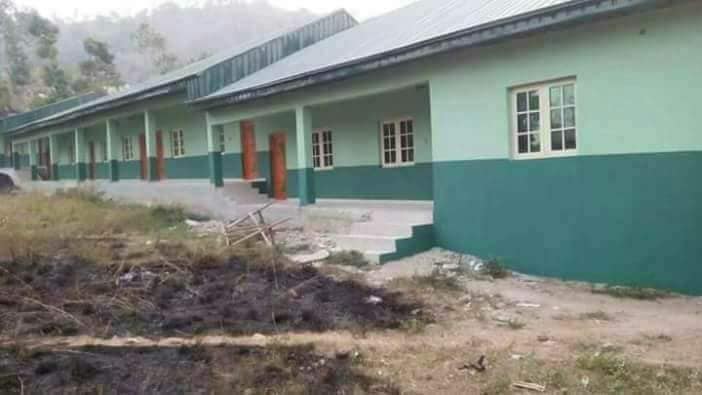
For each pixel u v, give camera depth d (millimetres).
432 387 4855
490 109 9617
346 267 9672
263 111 15117
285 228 13484
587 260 8453
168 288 8094
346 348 5812
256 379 4988
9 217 14594
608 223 8195
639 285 7918
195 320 6711
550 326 6441
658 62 7609
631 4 7352
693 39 7301
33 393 4707
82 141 26062
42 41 51719
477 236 9961
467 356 5527
